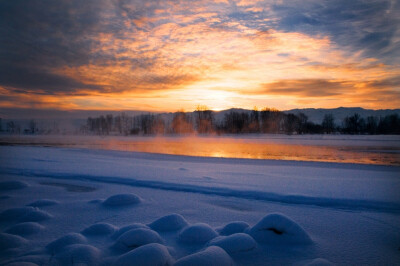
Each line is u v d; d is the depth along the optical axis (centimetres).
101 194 776
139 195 760
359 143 4366
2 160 1664
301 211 606
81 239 401
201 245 401
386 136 6431
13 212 540
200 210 610
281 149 3400
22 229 452
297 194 740
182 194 776
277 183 929
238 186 864
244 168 1437
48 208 615
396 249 397
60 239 395
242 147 3778
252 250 377
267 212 598
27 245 401
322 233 464
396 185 900
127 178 1011
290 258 363
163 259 317
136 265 302
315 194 746
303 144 4284
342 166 1659
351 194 747
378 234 459
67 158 1884
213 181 959
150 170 1262
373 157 2414
